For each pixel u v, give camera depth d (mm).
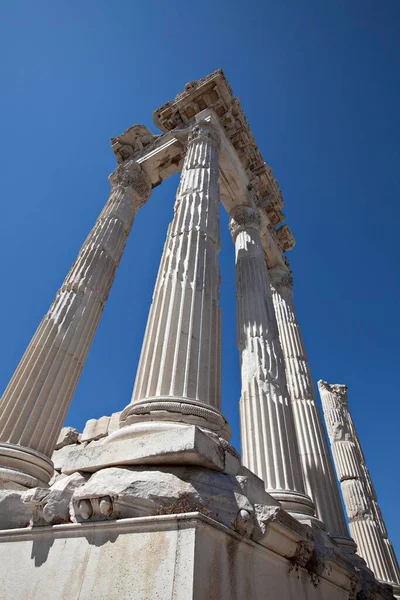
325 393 23953
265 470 8375
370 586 8617
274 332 11383
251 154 17297
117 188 15133
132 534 3939
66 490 4770
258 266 13273
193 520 3699
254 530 4504
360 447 21984
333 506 10750
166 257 8539
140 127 17141
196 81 16109
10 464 6906
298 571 5539
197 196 10242
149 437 4824
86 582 3871
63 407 8758
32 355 9078
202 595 3359
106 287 11766
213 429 5664
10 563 4637
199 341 6770
